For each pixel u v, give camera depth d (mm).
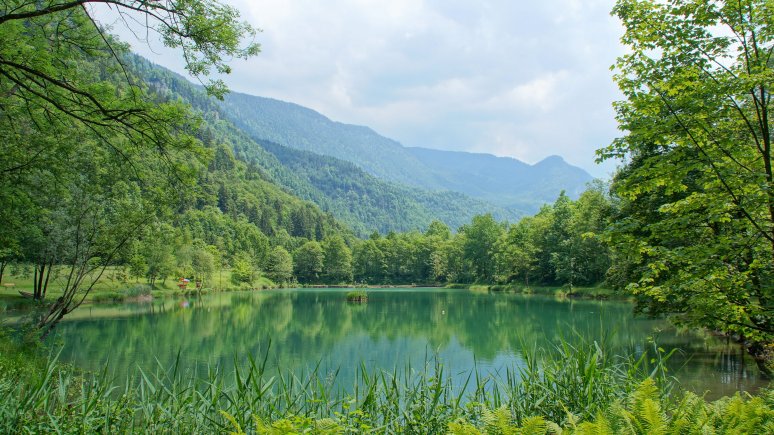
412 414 5457
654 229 7703
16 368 6617
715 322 8008
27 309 31281
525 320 34312
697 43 7371
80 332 28078
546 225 71812
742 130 7871
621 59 8023
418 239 127562
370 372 17312
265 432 3510
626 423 3602
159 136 10094
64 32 10055
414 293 83688
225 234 121438
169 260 57469
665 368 5621
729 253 7281
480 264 97625
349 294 64188
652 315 15383
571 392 5297
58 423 4645
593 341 6293
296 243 149625
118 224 17422
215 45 9094
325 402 5371
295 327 34688
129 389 5523
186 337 27422
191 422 5062
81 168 15391
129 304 48031
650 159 7676
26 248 22641
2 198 14109
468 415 5273
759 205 6895
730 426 3596
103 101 9742
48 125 11906
